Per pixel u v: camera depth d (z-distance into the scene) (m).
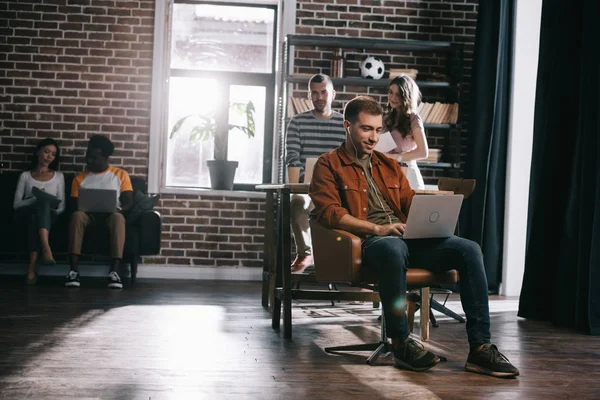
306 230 4.90
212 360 3.12
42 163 6.22
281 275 4.18
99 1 6.64
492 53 6.15
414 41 6.49
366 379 2.84
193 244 6.66
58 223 6.18
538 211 4.68
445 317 4.63
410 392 2.64
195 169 6.86
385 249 2.93
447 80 6.63
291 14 6.69
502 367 2.93
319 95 5.26
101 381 2.70
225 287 5.98
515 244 6.11
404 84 4.81
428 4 6.81
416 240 3.14
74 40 6.63
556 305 4.43
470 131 6.24
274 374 2.88
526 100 6.14
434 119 6.52
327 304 5.12
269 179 6.88
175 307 4.71
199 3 6.84
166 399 2.47
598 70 4.21
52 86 6.61
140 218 5.99
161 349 3.33
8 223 6.12
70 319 4.11
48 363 2.98
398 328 2.99
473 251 3.03
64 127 6.62
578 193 4.38
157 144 6.65
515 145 6.12
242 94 6.88
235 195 6.66
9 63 6.59
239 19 6.88
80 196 5.86
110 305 4.72
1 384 2.62
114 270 5.82
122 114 6.65
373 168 3.34
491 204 6.14
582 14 4.50
